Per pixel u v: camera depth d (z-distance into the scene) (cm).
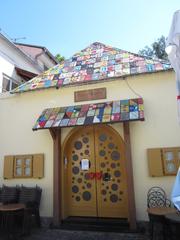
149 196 622
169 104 663
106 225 637
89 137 745
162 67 674
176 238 467
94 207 702
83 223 661
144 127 666
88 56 870
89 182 720
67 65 852
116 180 697
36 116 777
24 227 612
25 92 803
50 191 711
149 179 634
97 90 731
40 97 787
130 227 607
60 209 685
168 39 329
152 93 684
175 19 329
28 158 749
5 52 1064
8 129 800
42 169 724
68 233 619
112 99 712
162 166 623
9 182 759
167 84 677
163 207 556
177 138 638
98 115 648
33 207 667
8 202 672
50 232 629
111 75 709
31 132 772
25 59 1238
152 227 521
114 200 689
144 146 655
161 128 654
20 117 796
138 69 699
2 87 1025
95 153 730
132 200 619
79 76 755
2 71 1029
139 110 627
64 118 680
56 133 724
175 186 322
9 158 770
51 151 736
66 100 756
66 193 725
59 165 710
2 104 827
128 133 659
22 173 743
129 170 637
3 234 603
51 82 771
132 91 702
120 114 628
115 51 853
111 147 718
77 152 747
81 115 671
